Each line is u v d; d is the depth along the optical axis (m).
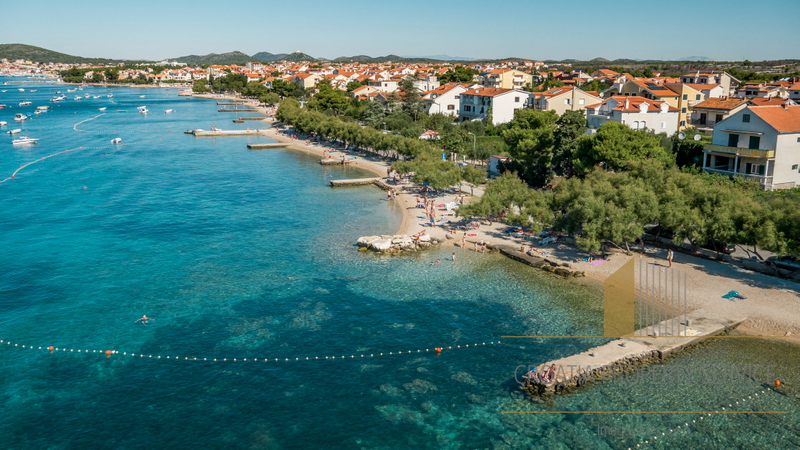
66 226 92.12
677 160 108.19
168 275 70.31
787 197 65.38
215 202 108.94
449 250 78.50
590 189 74.56
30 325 57.09
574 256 73.25
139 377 47.94
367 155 162.38
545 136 111.88
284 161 157.50
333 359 50.66
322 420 42.44
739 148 90.69
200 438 40.38
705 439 39.50
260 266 73.25
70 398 45.00
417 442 40.06
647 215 68.69
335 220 95.06
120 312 60.00
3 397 44.97
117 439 40.22
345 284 67.00
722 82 193.00
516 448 39.34
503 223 89.62
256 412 43.34
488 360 50.16
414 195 111.44
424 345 52.88
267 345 52.97
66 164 151.38
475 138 148.00
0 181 127.94
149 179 131.75
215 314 59.31
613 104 130.88
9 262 74.88
